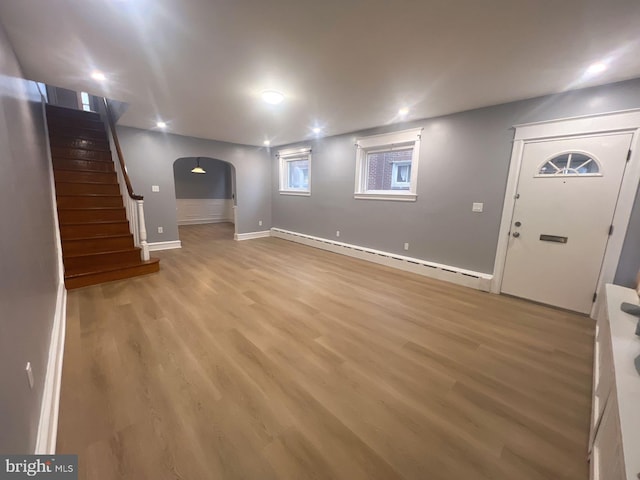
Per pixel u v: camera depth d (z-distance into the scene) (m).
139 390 1.70
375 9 1.62
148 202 5.19
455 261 3.81
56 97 6.21
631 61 2.14
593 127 2.66
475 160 3.48
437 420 1.54
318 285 3.60
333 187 5.39
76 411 1.53
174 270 4.12
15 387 1.03
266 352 2.12
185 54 2.17
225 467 1.26
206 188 9.45
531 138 3.02
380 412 1.59
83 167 4.47
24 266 1.40
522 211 3.17
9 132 1.52
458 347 2.25
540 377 1.91
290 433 1.44
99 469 1.23
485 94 2.93
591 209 2.75
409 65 2.32
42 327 1.66
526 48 2.01
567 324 2.66
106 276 3.55
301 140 5.78
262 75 2.54
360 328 2.51
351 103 3.28
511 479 1.23
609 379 1.34
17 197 1.46
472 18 1.69
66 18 1.71
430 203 3.99
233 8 1.62
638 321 1.52
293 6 1.61
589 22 1.69
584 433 1.48
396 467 1.28
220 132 5.03
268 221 7.05
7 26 1.76
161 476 1.21
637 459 0.79
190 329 2.43
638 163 2.47
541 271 3.09
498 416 1.57
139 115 3.90
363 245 5.00
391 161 4.63
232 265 4.45
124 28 1.83
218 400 1.64
